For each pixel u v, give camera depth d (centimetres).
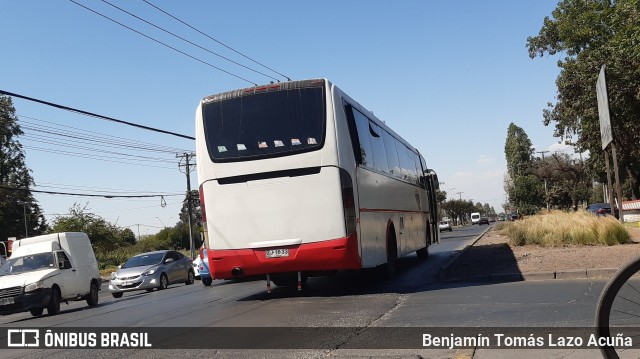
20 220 6906
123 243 6550
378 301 1020
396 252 1461
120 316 1177
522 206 9562
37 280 1502
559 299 895
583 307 812
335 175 1073
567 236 1836
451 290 1109
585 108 3466
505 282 1167
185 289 1950
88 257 1831
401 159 1694
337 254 1064
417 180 1986
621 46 3031
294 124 1098
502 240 2627
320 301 1069
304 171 1084
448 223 7475
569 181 7594
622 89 3062
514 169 10056
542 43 4144
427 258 2162
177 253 2420
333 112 1095
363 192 1160
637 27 2953
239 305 1120
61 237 1748
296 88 1113
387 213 1387
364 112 1302
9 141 6475
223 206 1111
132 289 2120
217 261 1110
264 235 1089
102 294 2600
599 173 4619
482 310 847
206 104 1151
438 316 823
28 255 1645
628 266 436
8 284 1482
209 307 1148
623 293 439
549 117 4341
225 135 1123
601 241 1752
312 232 1073
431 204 2303
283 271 1095
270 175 1095
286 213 1084
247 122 1118
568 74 3703
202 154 1134
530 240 1984
